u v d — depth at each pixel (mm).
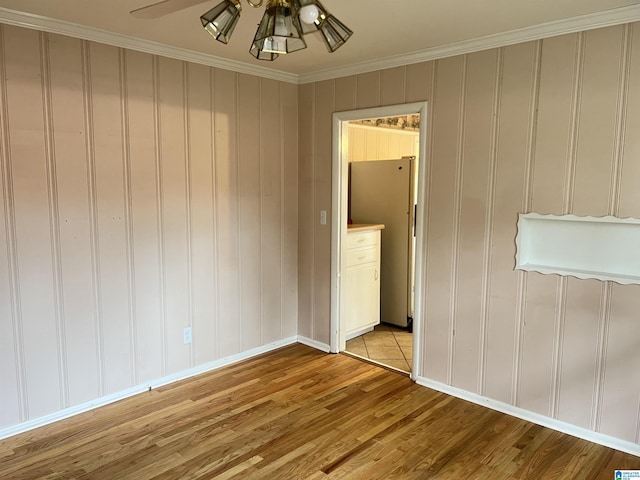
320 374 3639
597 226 2688
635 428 2578
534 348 2900
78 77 2822
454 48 3049
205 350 3658
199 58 3361
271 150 3943
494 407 3098
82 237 2918
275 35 1487
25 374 2760
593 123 2586
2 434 2699
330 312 4062
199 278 3553
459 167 3121
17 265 2678
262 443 2670
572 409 2785
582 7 2418
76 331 2947
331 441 2697
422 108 3258
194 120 3402
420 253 3359
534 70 2764
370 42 3027
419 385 3453
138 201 3156
